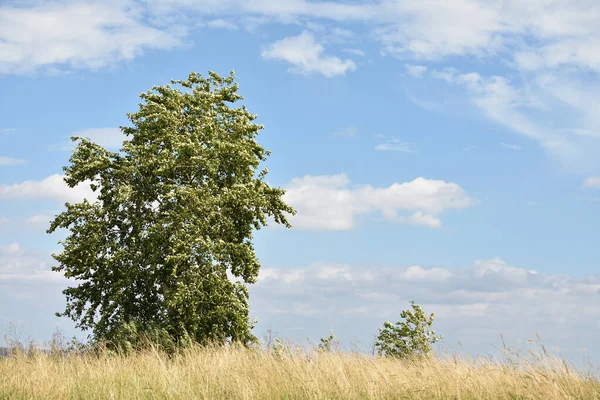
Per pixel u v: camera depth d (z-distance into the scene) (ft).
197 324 85.35
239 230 96.43
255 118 101.81
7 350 52.70
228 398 39.22
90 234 89.71
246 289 91.25
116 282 88.17
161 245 90.74
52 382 41.39
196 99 98.02
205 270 87.40
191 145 91.09
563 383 35.81
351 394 37.83
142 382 42.86
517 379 37.70
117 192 90.63
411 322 89.40
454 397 36.42
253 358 48.37
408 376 40.83
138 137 96.78
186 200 91.20
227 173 97.09
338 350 48.03
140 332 78.95
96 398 39.55
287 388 39.34
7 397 38.19
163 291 91.61
